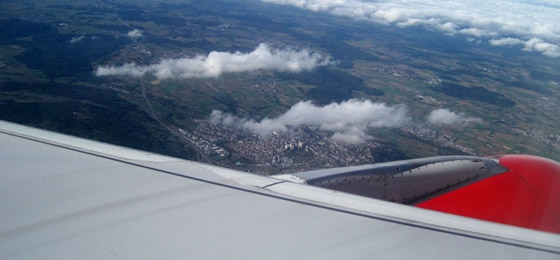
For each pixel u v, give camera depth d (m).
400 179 7.27
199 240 3.04
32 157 4.59
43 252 2.77
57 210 3.41
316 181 6.88
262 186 4.18
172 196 3.80
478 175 7.57
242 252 2.91
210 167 4.66
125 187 3.95
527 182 7.47
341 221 3.51
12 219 3.21
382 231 3.37
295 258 2.87
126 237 3.03
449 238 3.33
